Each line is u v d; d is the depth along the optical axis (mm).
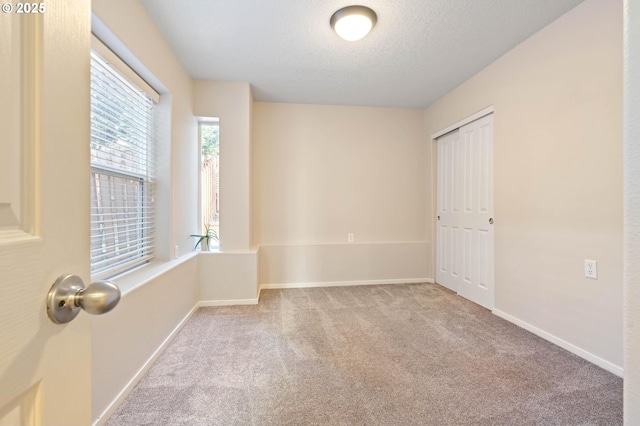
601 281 1721
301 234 3605
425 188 3824
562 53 1944
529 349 1937
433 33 2143
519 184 2301
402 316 2549
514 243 2359
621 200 1641
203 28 2068
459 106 3076
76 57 484
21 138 381
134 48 1729
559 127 1968
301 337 2131
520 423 1284
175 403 1411
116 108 1718
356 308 2758
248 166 2992
